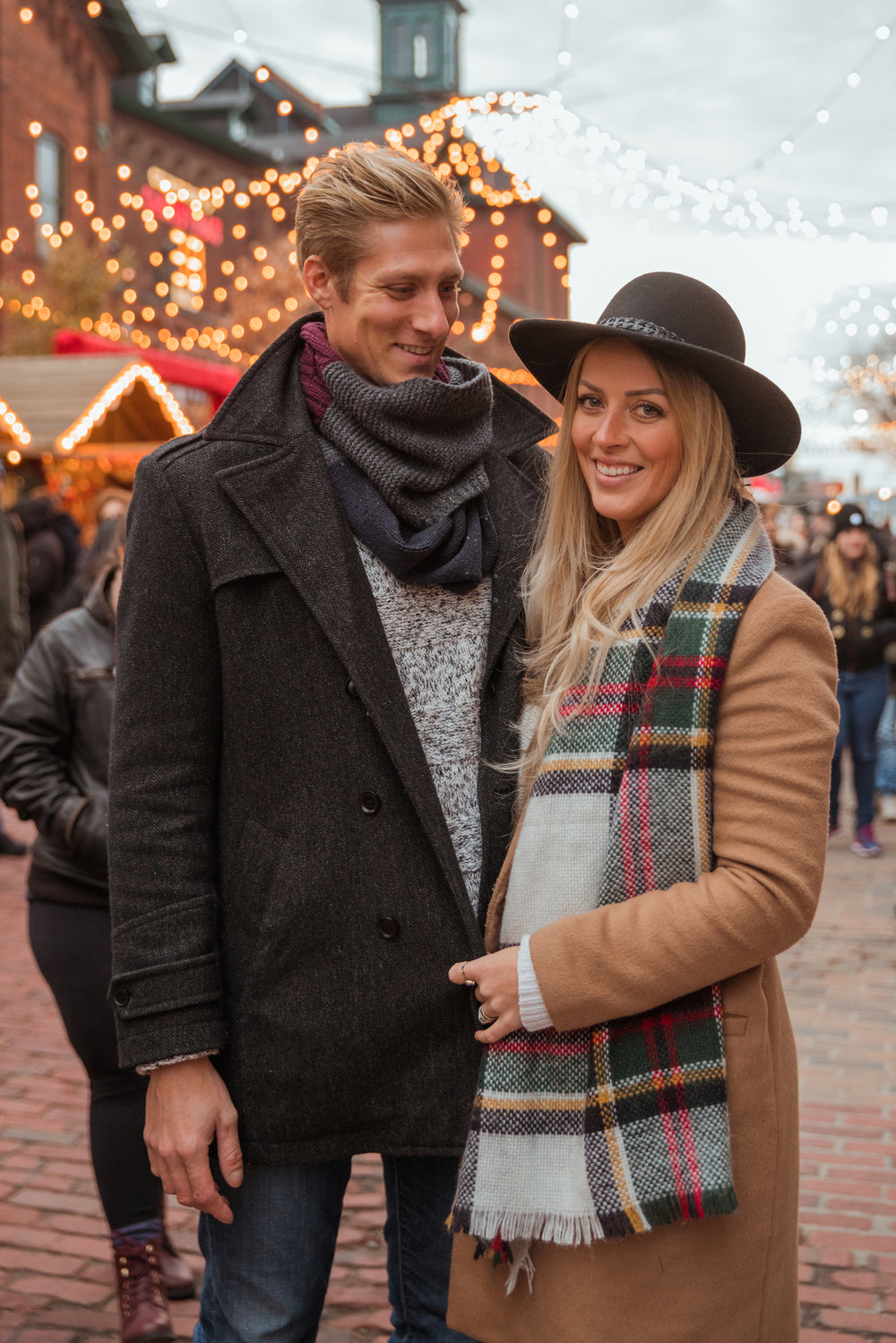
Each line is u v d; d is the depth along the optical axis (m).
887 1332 2.65
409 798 1.60
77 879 2.54
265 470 1.60
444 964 1.60
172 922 1.55
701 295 1.57
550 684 1.61
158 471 1.61
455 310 1.68
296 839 1.60
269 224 35.47
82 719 2.60
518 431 1.85
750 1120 1.47
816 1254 2.97
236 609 1.59
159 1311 2.51
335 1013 1.58
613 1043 1.47
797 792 1.42
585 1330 1.49
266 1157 1.59
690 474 1.55
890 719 8.24
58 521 8.94
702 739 1.45
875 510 18.48
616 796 1.48
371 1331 2.64
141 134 31.31
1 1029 4.42
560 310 46.09
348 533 1.63
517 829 1.56
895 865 6.89
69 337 10.49
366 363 1.65
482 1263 1.59
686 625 1.48
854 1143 3.58
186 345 21.75
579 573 1.67
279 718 1.60
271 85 42.72
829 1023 4.52
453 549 1.64
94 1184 3.29
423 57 49.03
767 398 1.52
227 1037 1.59
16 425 9.46
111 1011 2.54
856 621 7.00
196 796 1.61
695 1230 1.47
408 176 1.58
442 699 1.65
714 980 1.43
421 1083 1.61
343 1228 3.08
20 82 23.27
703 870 1.46
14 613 6.61
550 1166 1.47
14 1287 2.80
